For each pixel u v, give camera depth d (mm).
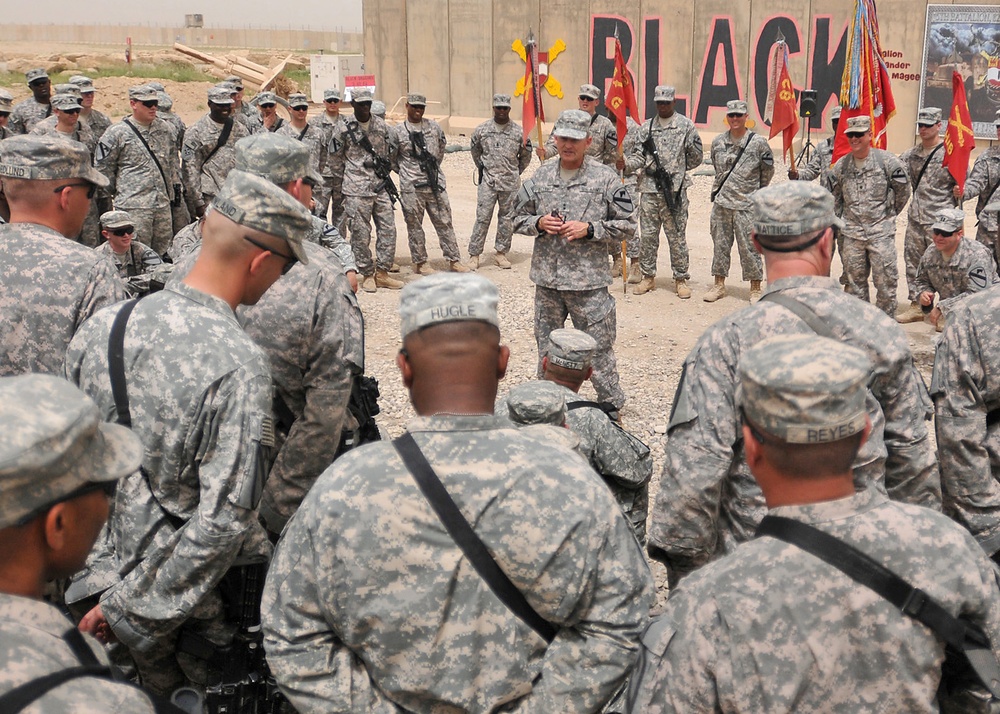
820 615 1689
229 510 2371
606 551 1957
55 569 1573
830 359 1759
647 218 9891
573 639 1977
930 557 1714
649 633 1882
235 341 2477
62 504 1530
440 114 22109
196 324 2459
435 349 1974
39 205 3148
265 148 3236
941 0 17172
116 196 9070
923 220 8883
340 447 3850
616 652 1948
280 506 3340
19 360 3068
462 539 1885
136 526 2473
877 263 8812
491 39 21234
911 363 2729
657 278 10844
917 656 1679
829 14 18016
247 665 2617
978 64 17062
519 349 8258
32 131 9500
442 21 21578
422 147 10414
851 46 8953
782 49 9664
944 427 3047
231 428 2393
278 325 3205
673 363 7961
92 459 1583
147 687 2715
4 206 4840
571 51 20484
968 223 13148
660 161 9625
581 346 4426
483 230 11102
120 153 8867
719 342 2738
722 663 1702
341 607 1930
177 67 37750
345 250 6355
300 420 3322
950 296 8055
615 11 19828
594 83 20406
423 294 2008
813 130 18578
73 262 3086
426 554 1884
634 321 9125
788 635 1685
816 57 18281
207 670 2668
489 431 1979
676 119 9555
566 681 1945
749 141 9367
